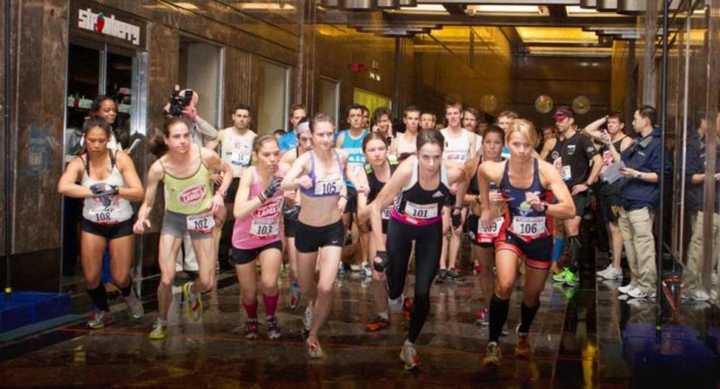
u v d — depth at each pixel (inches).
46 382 219.6
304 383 221.8
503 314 243.8
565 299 363.6
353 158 378.0
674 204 431.5
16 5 328.2
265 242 265.3
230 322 300.8
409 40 709.9
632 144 362.9
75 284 376.2
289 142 405.7
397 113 699.4
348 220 382.9
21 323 287.7
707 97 305.1
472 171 274.1
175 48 453.7
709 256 294.0
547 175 230.7
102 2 381.7
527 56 960.9
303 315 317.1
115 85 402.6
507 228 239.8
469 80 829.8
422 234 237.3
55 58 350.9
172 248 270.1
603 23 662.5
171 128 255.4
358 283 398.9
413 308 235.6
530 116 962.1
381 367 240.2
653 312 330.0
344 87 692.1
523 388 218.7
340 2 631.8
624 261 511.2
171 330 286.0
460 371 236.8
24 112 335.0
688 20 379.6
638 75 666.2
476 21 666.2
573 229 413.1
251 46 565.6
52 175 352.5
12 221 331.0
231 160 438.6
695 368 237.9
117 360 243.8
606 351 260.7
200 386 217.3
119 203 281.4
